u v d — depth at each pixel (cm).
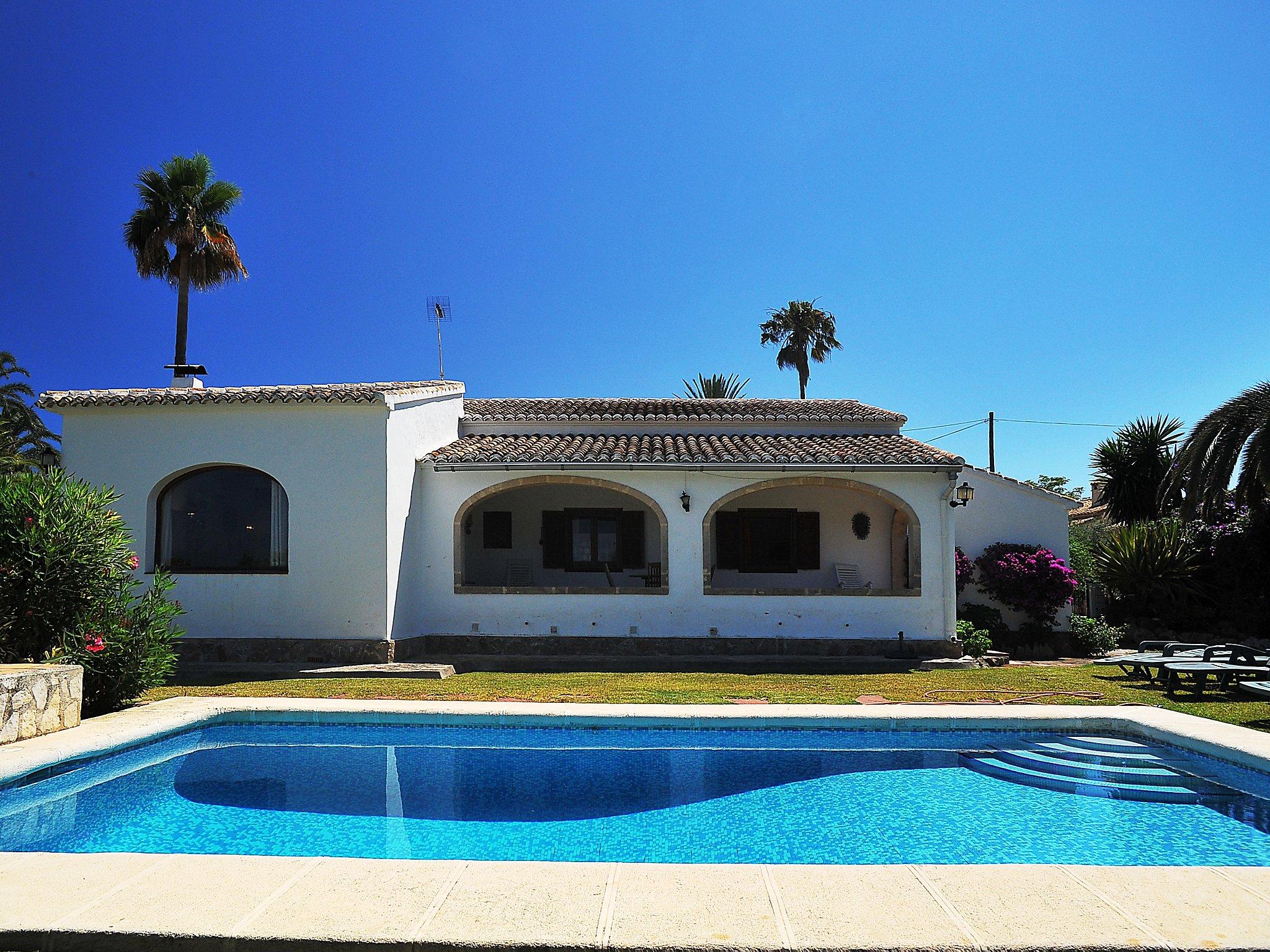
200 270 2980
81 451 1498
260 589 1462
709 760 876
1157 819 689
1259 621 1845
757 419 1978
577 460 1593
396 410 1510
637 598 1605
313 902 451
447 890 468
